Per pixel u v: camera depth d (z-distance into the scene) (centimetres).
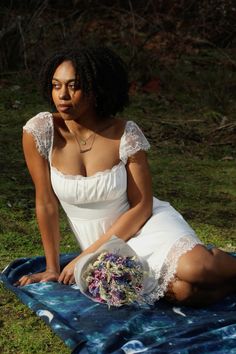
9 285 504
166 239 478
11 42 1103
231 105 1046
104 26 1266
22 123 937
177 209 700
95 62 474
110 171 486
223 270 474
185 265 466
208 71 1130
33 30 1120
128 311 466
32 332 459
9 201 694
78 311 466
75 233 515
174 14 1268
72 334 432
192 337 432
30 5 1198
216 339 432
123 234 489
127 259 462
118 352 410
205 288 473
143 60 1112
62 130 496
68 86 471
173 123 972
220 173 818
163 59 1173
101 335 436
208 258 468
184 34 1241
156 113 1007
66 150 492
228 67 1172
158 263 473
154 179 784
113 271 458
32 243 605
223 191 759
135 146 487
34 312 479
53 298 483
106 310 467
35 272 532
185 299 473
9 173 778
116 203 493
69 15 1212
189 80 1102
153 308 473
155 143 903
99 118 493
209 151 892
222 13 1226
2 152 842
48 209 509
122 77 487
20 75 1083
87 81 470
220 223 670
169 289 475
